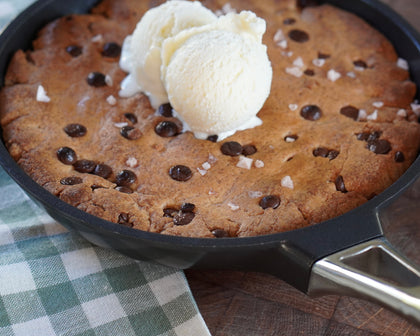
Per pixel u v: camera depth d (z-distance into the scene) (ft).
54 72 1.67
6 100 1.61
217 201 1.46
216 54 1.49
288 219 1.42
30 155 1.52
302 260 1.29
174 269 1.44
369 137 1.55
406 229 1.52
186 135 1.55
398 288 1.24
